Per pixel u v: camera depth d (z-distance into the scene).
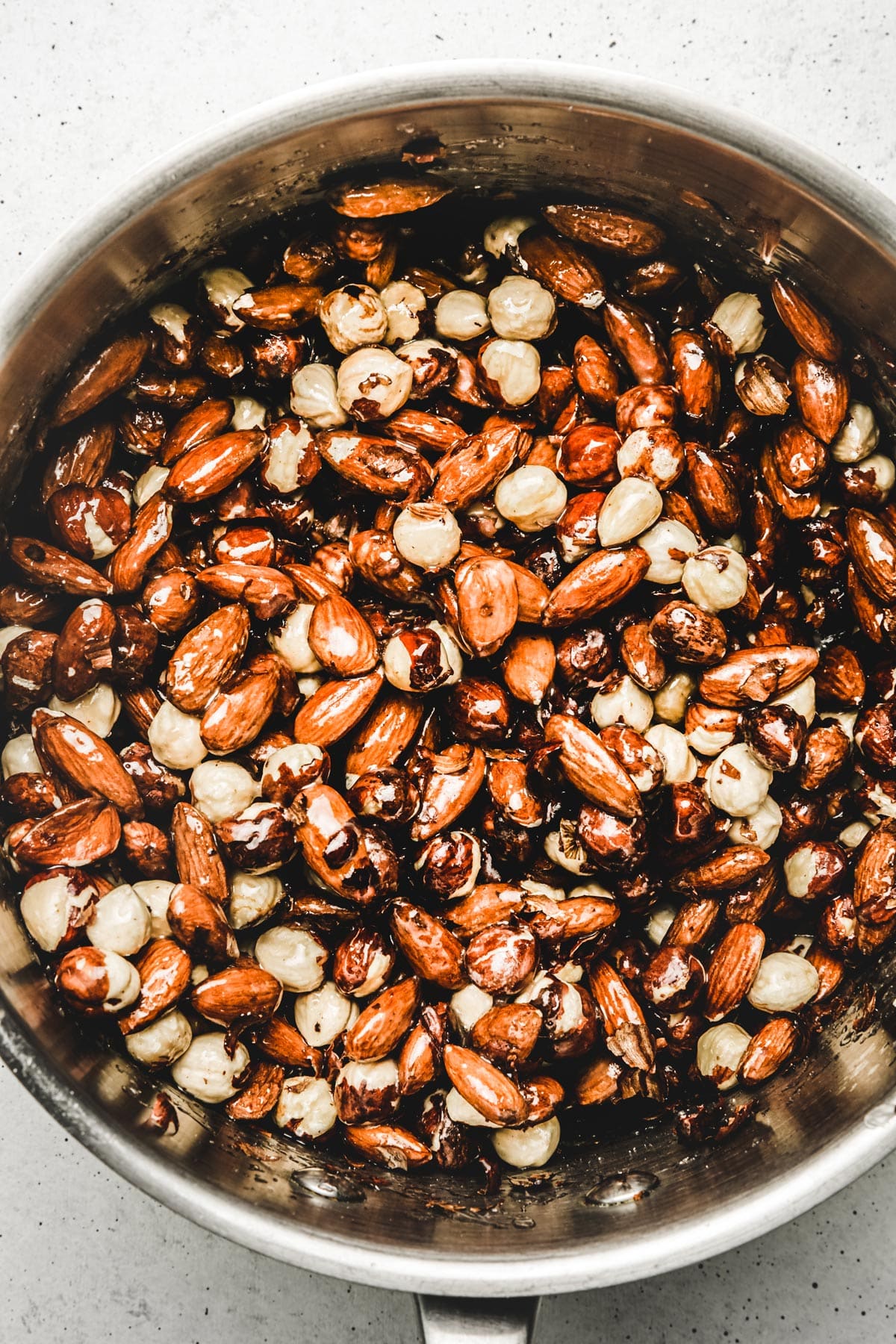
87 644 0.37
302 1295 0.42
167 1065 0.37
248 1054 0.38
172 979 0.37
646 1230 0.35
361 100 0.33
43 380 0.35
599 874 0.39
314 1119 0.38
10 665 0.37
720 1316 0.41
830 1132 0.35
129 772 0.38
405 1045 0.38
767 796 0.39
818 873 0.39
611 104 0.33
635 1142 0.39
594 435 0.38
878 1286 0.41
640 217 0.37
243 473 0.38
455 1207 0.37
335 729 0.38
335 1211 0.36
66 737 0.38
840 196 0.33
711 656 0.38
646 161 0.35
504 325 0.38
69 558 0.38
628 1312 0.41
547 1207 0.37
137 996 0.37
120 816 0.38
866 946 0.38
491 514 0.39
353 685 0.38
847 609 0.39
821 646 0.39
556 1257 0.35
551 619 0.38
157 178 0.33
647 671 0.39
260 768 0.38
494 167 0.36
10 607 0.38
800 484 0.38
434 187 0.36
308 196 0.36
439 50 0.40
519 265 0.38
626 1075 0.38
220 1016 0.38
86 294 0.35
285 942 0.38
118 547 0.38
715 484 0.38
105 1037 0.37
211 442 0.38
